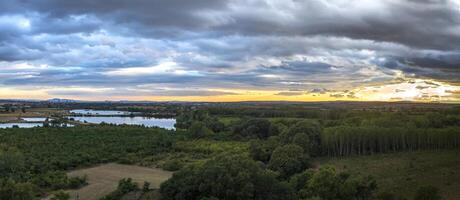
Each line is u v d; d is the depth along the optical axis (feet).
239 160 263.49
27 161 417.49
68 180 361.10
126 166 464.65
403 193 310.86
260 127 654.12
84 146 551.59
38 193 327.67
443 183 331.77
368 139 505.25
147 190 307.17
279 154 391.45
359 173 380.78
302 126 521.24
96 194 332.80
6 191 277.44
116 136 655.35
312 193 261.03
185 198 254.06
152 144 592.60
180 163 447.83
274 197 244.42
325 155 504.84
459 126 564.30
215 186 239.71
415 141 508.53
